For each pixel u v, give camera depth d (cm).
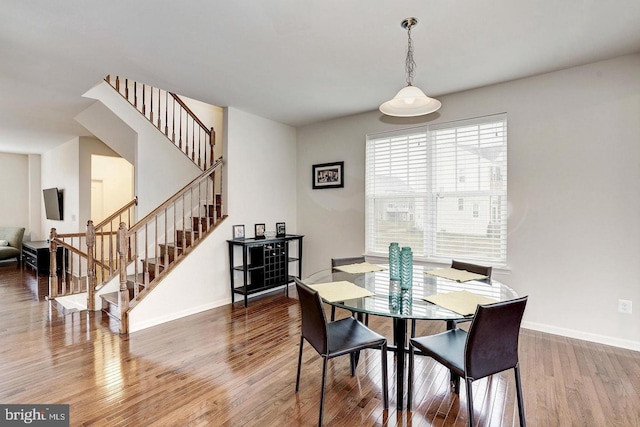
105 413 197
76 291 445
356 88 350
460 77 321
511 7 210
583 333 300
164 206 361
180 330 329
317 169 489
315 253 495
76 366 254
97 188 676
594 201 293
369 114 435
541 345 290
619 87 281
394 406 207
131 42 255
